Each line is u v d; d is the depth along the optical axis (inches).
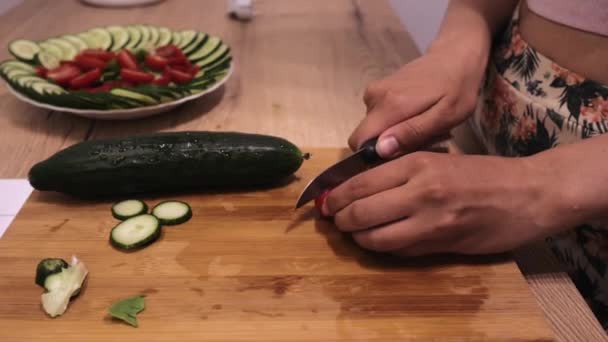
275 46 36.5
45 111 28.5
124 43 32.7
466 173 17.9
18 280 18.3
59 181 20.5
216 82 29.3
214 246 19.7
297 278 18.6
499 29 28.0
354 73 33.0
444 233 18.0
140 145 20.9
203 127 27.2
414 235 18.0
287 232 20.4
